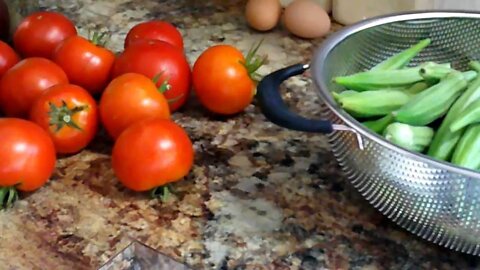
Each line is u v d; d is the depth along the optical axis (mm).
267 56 684
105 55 639
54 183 561
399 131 494
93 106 584
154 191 546
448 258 490
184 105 657
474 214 438
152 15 826
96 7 842
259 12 763
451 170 426
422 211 461
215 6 848
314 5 760
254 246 500
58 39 676
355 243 502
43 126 567
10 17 757
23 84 596
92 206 538
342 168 531
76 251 497
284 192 552
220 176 569
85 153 596
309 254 494
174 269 499
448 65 569
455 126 490
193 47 758
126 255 505
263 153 597
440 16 599
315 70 516
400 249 497
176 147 534
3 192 535
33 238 508
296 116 479
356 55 588
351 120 470
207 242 503
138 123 541
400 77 538
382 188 475
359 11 762
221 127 631
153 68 610
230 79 610
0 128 526
